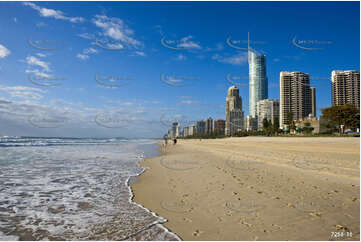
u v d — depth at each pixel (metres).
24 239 4.10
